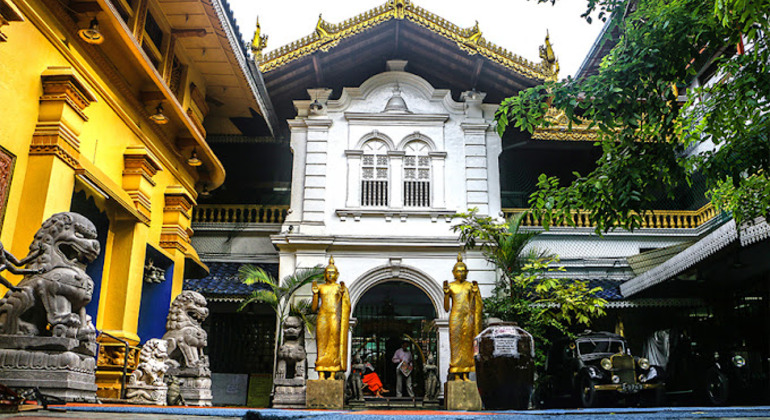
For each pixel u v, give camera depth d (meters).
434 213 16.86
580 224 18.27
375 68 18.77
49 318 6.02
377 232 16.78
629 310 17.39
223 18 11.52
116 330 9.83
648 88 7.43
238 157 20.02
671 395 15.98
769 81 7.02
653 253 16.95
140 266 10.53
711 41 7.20
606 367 12.87
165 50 11.53
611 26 8.05
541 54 17.83
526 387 6.20
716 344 15.63
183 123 11.53
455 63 18.05
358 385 14.82
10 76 7.41
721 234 11.71
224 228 18.20
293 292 15.08
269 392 16.31
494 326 6.49
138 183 10.38
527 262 15.10
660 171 8.27
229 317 17.61
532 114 8.02
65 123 8.04
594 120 7.75
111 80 9.88
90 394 6.26
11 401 3.94
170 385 9.14
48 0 8.05
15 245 7.43
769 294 14.00
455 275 9.14
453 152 17.58
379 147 17.61
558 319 15.52
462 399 8.53
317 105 17.48
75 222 6.46
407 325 19.84
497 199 17.31
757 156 7.58
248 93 14.73
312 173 17.17
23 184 7.64
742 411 4.09
